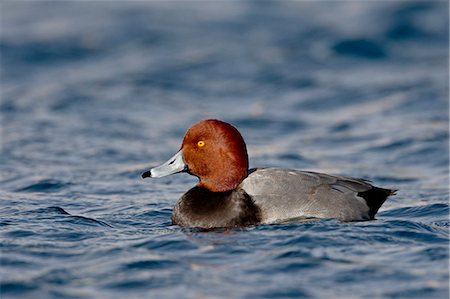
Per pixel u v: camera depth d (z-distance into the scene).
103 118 17.48
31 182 12.31
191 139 9.30
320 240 8.34
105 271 7.49
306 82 20.78
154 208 10.46
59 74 21.58
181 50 23.69
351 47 23.67
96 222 9.55
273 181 9.19
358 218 9.20
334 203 9.16
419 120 17.02
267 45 24.12
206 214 9.05
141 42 24.50
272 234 8.57
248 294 6.91
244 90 20.28
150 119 17.58
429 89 19.45
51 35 24.97
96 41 24.53
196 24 26.41
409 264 7.65
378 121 17.22
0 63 22.50
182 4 28.91
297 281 7.21
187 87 20.52
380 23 25.53
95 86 20.28
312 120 17.67
